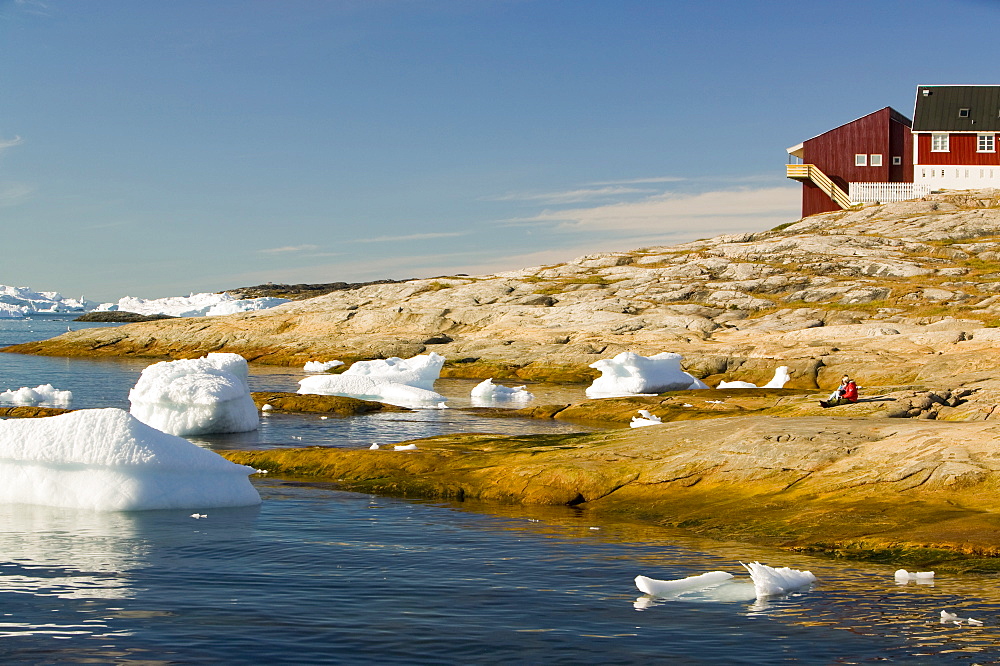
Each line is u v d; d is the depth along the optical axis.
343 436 34.59
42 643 11.15
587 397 52.69
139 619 12.14
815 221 94.50
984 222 85.38
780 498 19.66
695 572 14.95
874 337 59.28
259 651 10.92
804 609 12.70
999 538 15.63
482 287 90.12
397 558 15.84
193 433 34.72
